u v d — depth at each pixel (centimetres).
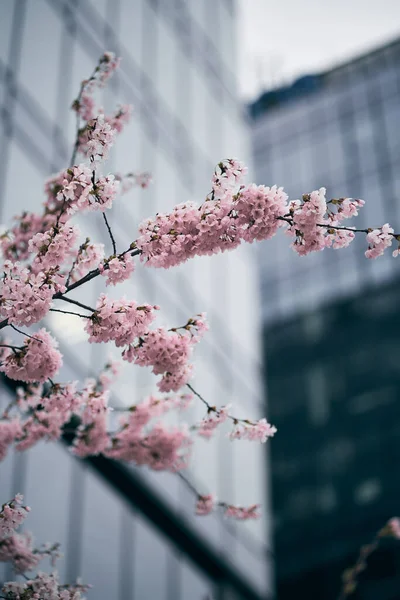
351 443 4100
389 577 3522
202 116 2409
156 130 2123
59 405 645
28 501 1370
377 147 4725
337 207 562
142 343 596
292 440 4288
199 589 1823
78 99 733
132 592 1588
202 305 2117
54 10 1775
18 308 561
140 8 2197
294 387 4438
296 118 5153
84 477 1528
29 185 1541
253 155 5181
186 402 785
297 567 3862
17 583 634
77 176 573
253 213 555
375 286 4397
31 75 1641
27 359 594
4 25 1595
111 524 1573
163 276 1958
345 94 5053
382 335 4262
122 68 2038
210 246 570
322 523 3941
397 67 4975
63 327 1487
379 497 3856
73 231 587
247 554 2006
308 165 4922
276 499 4156
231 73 2697
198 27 2558
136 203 1894
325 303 4528
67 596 645
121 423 804
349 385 4256
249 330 2317
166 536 1753
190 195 2194
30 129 1590
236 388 2181
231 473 2028
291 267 4712
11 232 745
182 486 1816
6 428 769
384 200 4531
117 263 573
